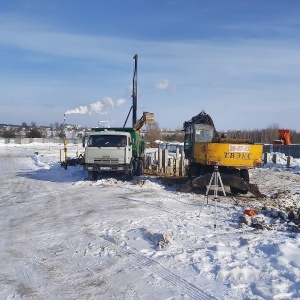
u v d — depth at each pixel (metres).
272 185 18.39
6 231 9.41
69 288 6.14
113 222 10.02
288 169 26.42
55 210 11.79
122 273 6.71
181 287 6.10
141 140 22.12
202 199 13.74
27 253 7.79
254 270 6.65
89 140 17.83
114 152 17.56
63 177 19.88
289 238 8.62
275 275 6.46
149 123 24.12
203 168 15.94
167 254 7.53
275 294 5.73
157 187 16.36
